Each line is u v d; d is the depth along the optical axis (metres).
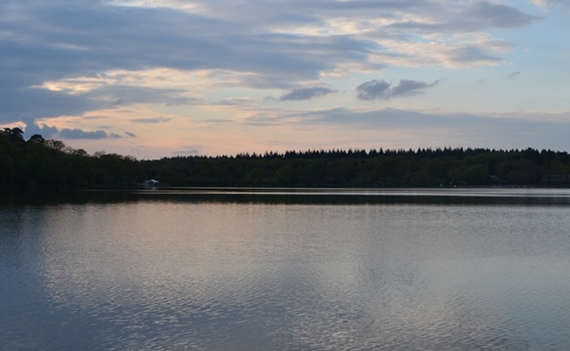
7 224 54.81
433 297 26.23
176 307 24.06
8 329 21.12
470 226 57.31
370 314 23.38
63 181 157.88
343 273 31.48
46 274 30.34
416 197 123.62
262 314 23.19
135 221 60.69
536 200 113.81
